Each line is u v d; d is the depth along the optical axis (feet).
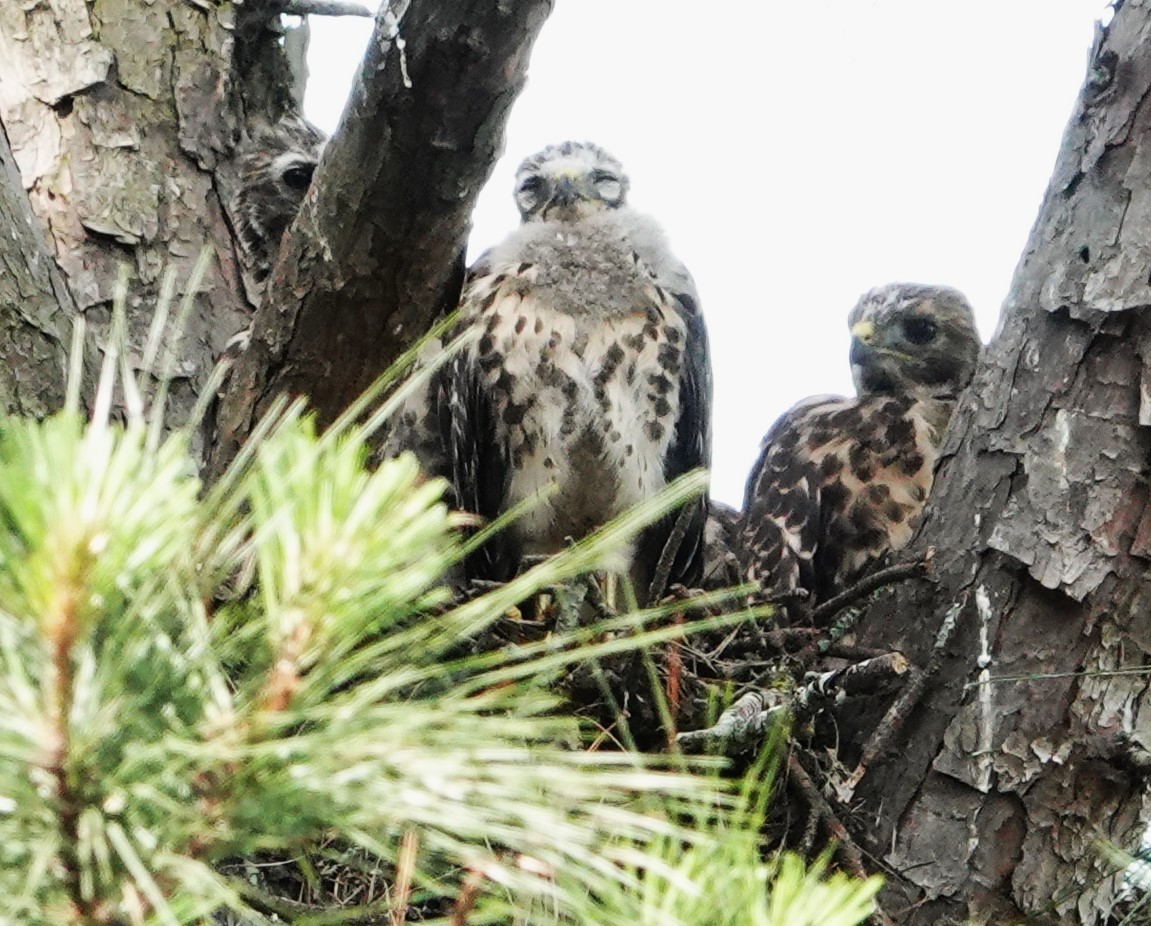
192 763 12.65
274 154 38.65
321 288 29.22
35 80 37.04
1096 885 27.84
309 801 12.75
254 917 17.63
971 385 31.09
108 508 11.68
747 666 30.37
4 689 12.14
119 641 12.44
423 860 17.10
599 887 14.70
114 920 12.46
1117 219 29.48
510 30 26.18
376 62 26.78
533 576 14.26
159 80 37.78
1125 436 28.81
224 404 30.48
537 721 14.84
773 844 28.22
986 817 28.25
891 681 29.53
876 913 26.05
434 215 28.35
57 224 35.86
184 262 36.35
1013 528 29.07
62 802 12.18
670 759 16.79
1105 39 30.22
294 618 12.56
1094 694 28.22
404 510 12.50
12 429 11.95
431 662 19.22
